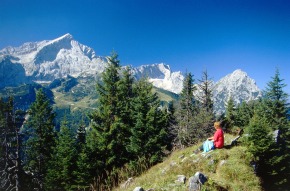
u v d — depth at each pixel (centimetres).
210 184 1267
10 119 3844
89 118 4144
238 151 1652
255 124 2280
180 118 4434
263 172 2031
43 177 4281
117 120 4028
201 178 1275
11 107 3969
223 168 1465
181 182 1325
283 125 4709
